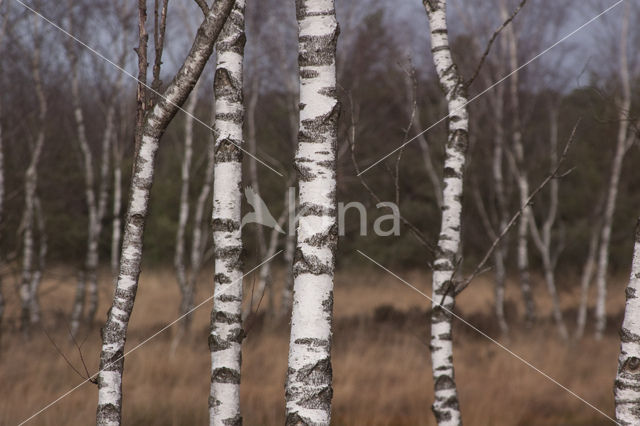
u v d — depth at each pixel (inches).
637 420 112.7
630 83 508.4
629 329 114.3
